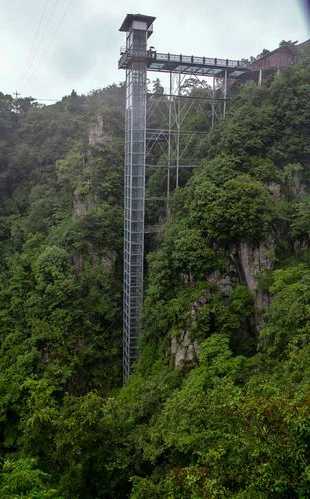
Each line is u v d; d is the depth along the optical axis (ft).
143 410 98.43
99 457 81.46
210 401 68.18
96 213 165.17
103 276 160.97
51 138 222.48
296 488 42.37
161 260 128.57
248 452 48.24
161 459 79.56
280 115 137.80
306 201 124.36
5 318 156.35
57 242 166.40
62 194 193.67
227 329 112.57
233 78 174.81
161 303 126.11
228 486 48.98
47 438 87.86
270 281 115.34
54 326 148.15
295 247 123.44
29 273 164.76
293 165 130.82
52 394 137.69
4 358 147.02
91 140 190.60
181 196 140.77
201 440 61.16
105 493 82.43
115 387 151.53
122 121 195.21
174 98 187.83
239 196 118.11
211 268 120.47
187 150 166.71
